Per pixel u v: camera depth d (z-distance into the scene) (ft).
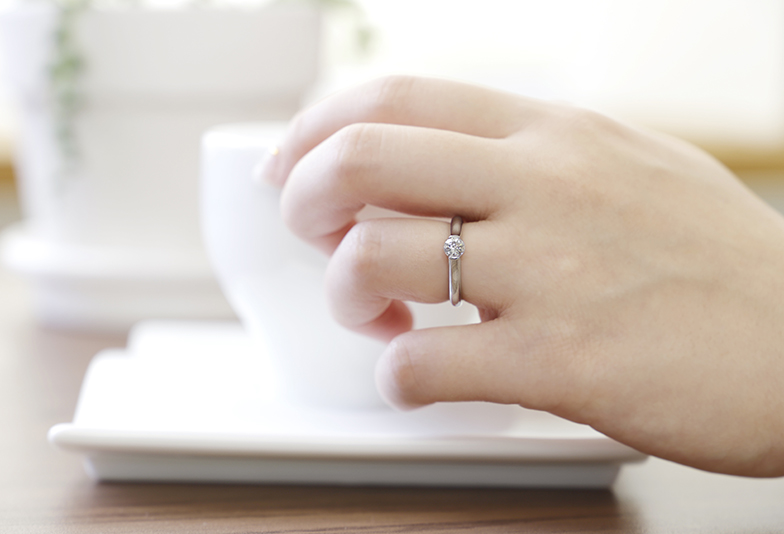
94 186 1.58
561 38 3.62
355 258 1.06
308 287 1.15
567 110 1.11
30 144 1.60
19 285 2.18
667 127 3.91
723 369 1.05
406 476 1.09
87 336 1.61
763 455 1.05
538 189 1.06
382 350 1.16
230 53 1.54
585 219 1.06
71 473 1.11
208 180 1.18
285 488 1.08
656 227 1.07
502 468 1.09
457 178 1.06
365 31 1.96
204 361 1.32
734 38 3.89
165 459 1.08
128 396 1.18
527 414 1.15
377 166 1.06
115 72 1.52
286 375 1.19
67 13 1.49
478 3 3.43
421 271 1.06
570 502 1.07
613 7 3.71
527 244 1.06
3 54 1.54
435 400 1.07
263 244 1.14
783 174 3.94
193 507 1.04
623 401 1.05
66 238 1.62
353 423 1.13
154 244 1.62
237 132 1.25
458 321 1.16
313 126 1.11
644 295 1.06
